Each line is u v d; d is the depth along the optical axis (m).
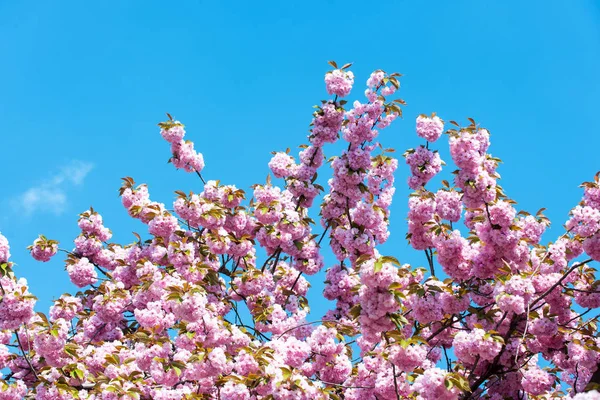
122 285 10.60
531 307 8.59
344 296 10.85
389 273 6.51
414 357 6.87
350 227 9.89
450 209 9.18
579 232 8.11
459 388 6.73
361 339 9.48
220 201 11.45
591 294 9.08
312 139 10.71
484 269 8.74
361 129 9.73
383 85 9.83
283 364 7.55
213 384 8.05
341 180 9.76
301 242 11.48
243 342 8.41
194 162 11.77
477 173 8.77
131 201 11.95
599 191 8.25
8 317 8.07
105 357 8.48
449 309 8.55
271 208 11.21
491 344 7.47
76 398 8.17
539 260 9.38
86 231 12.60
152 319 8.87
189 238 11.10
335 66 10.36
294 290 11.74
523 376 8.98
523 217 9.33
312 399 7.20
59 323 8.58
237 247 11.31
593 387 6.70
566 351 8.97
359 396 8.22
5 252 7.88
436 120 9.59
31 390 8.62
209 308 8.46
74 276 11.68
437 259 8.88
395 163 10.24
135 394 7.64
